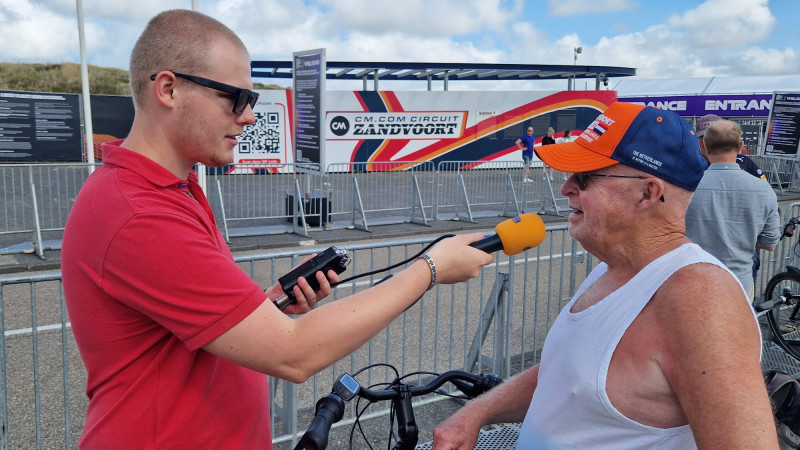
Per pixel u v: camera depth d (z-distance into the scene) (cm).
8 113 1506
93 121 1638
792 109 1538
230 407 136
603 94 2272
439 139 2119
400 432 173
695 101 2508
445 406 397
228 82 129
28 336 523
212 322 118
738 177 365
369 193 1502
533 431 142
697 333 110
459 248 142
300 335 121
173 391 127
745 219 363
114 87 3288
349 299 128
